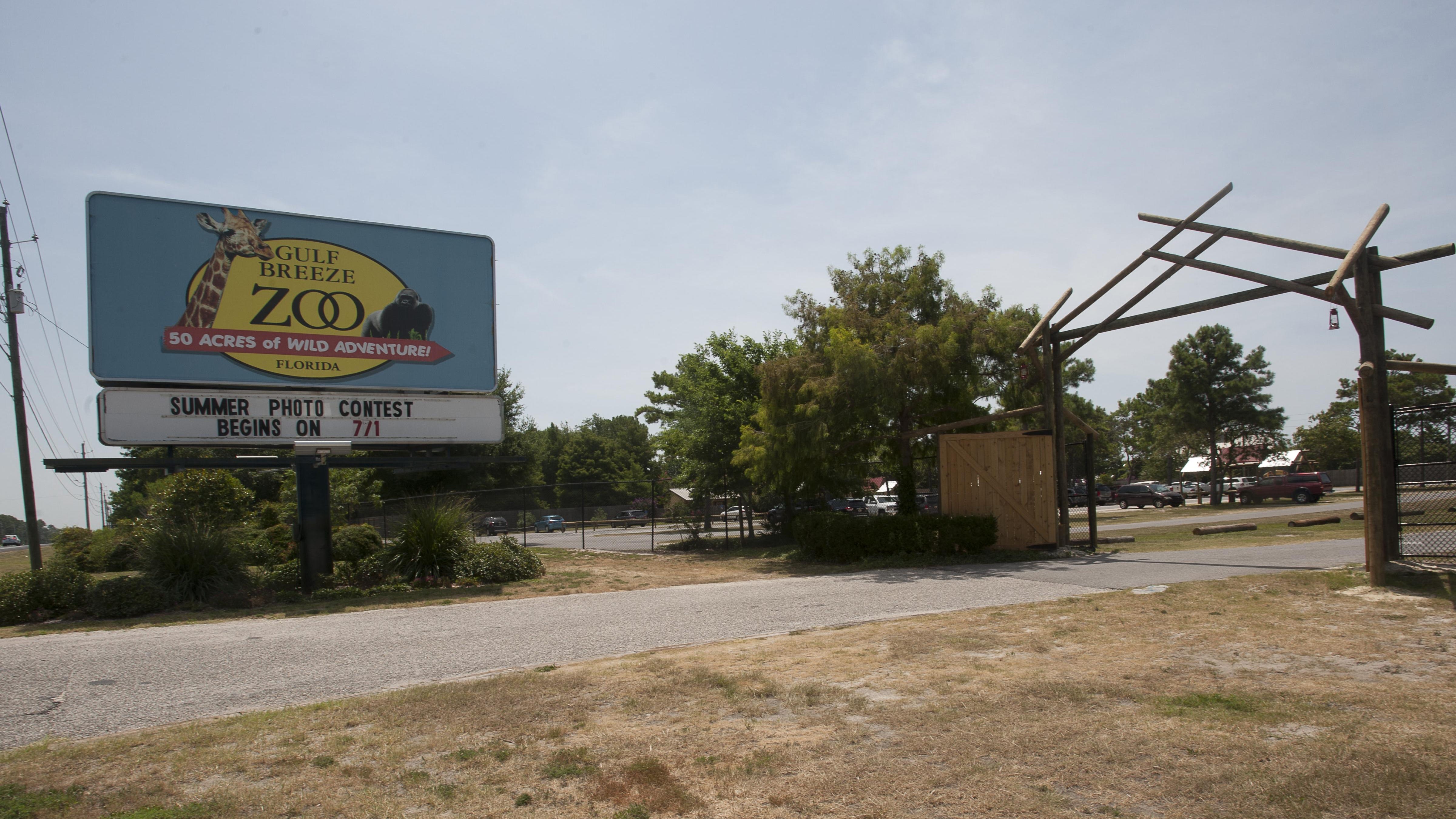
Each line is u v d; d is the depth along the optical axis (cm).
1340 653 660
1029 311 2062
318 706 622
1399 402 4706
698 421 2538
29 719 624
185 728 583
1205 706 525
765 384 1775
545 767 467
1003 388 1822
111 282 1344
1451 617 773
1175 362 4703
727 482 2506
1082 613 895
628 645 848
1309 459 5966
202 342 1395
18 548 9425
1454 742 440
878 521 1633
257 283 1440
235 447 1405
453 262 1590
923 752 463
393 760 489
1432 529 1143
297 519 1420
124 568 2286
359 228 1522
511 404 5266
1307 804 367
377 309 1523
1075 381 4153
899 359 1658
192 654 859
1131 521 3259
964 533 1573
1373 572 938
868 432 1845
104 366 1330
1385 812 358
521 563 1544
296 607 1249
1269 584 1011
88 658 848
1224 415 4544
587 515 6053
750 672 683
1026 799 390
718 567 1767
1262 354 4581
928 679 631
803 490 2152
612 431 9675
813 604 1069
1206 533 2147
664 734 521
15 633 1069
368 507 3128
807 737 502
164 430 1359
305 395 1453
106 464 1320
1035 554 1571
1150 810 373
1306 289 1183
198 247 1405
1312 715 496
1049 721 505
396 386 1526
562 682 666
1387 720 484
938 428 1719
